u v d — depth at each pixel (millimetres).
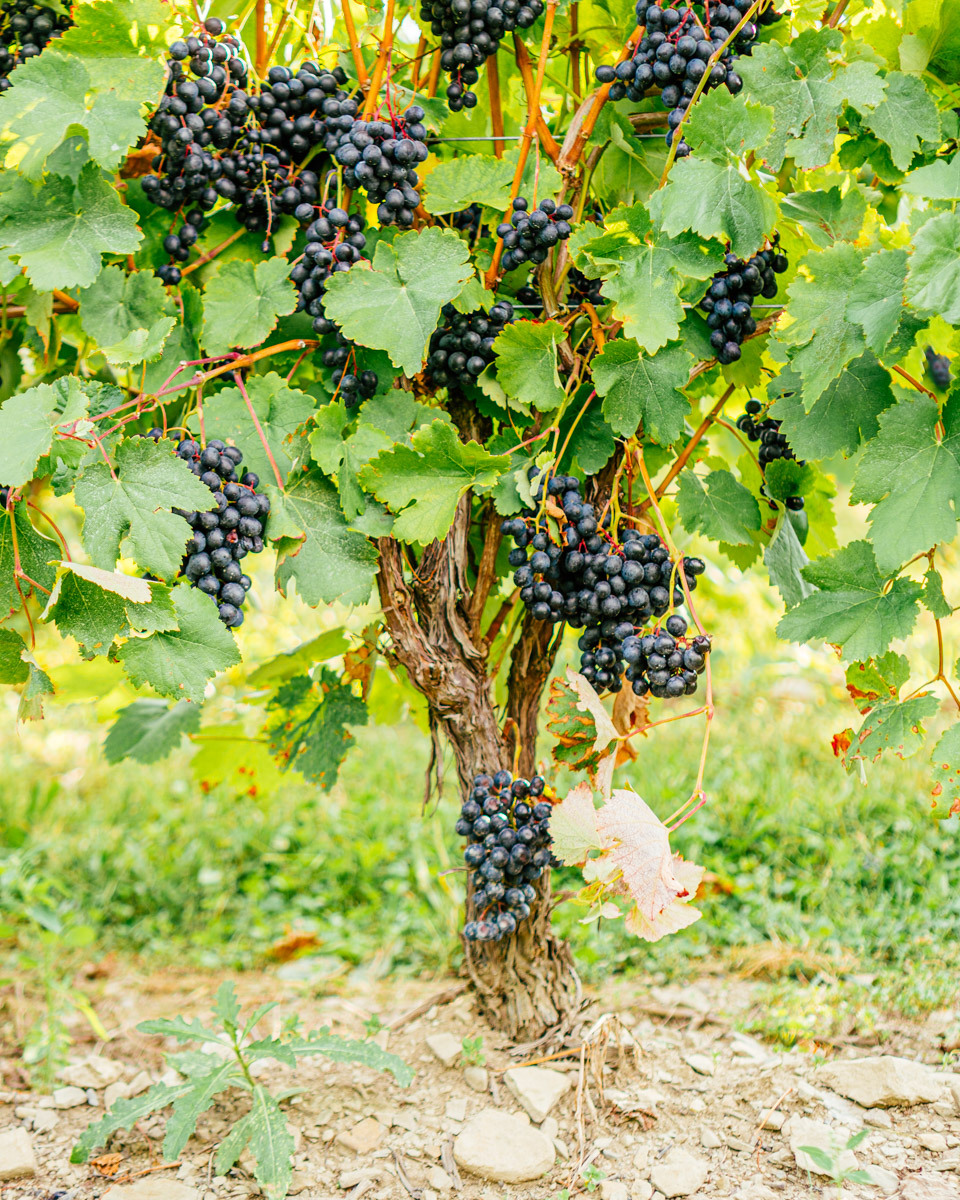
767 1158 1911
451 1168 1919
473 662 2205
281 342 2164
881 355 1619
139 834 4355
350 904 3877
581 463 1980
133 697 3184
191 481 1608
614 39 2068
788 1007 2549
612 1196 1813
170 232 2037
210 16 2010
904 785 4039
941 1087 2045
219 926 3623
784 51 1674
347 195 1971
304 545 1881
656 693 1736
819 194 1869
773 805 3949
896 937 2883
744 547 2449
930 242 1456
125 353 1688
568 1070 2156
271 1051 1960
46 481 2119
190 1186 1890
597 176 2117
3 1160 1959
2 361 2355
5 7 1903
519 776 2287
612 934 3156
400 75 2174
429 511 1830
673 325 1709
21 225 1771
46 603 1692
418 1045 2336
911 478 1644
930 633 6125
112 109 1703
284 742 2721
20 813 4559
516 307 1994
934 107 1780
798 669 5984
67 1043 2555
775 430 2193
